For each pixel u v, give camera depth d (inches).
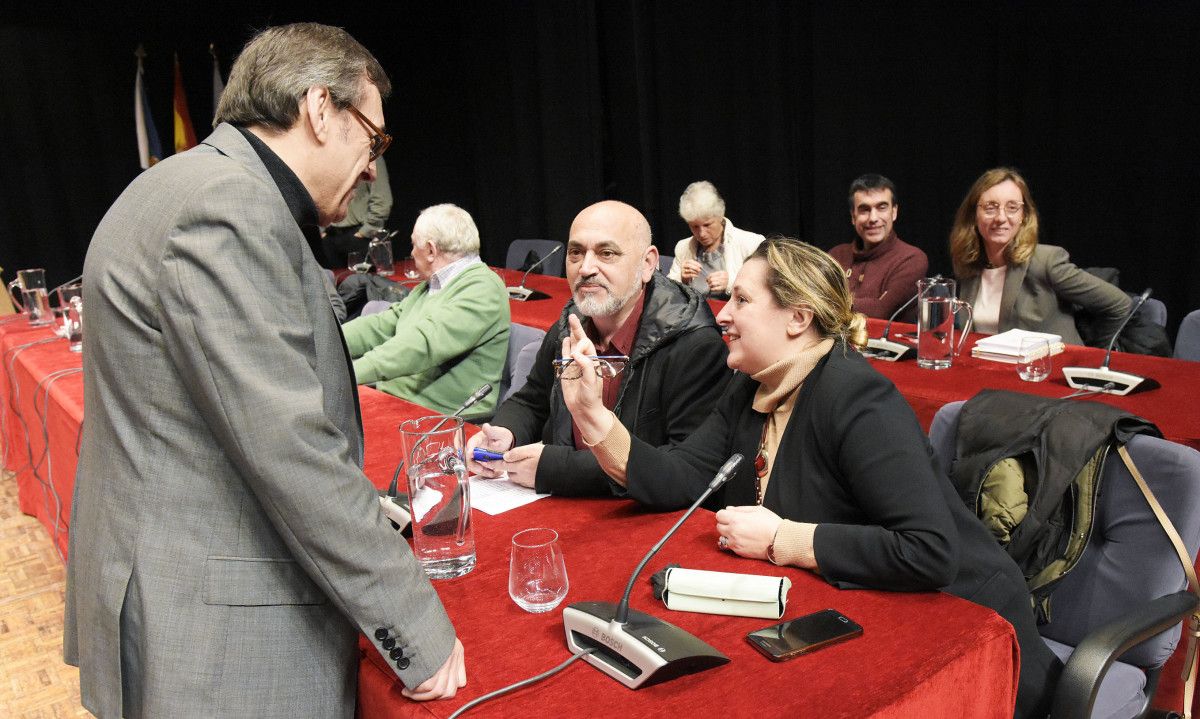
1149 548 59.6
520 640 47.3
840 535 51.8
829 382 57.0
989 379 99.4
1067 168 168.7
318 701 44.6
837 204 206.4
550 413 84.1
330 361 46.3
